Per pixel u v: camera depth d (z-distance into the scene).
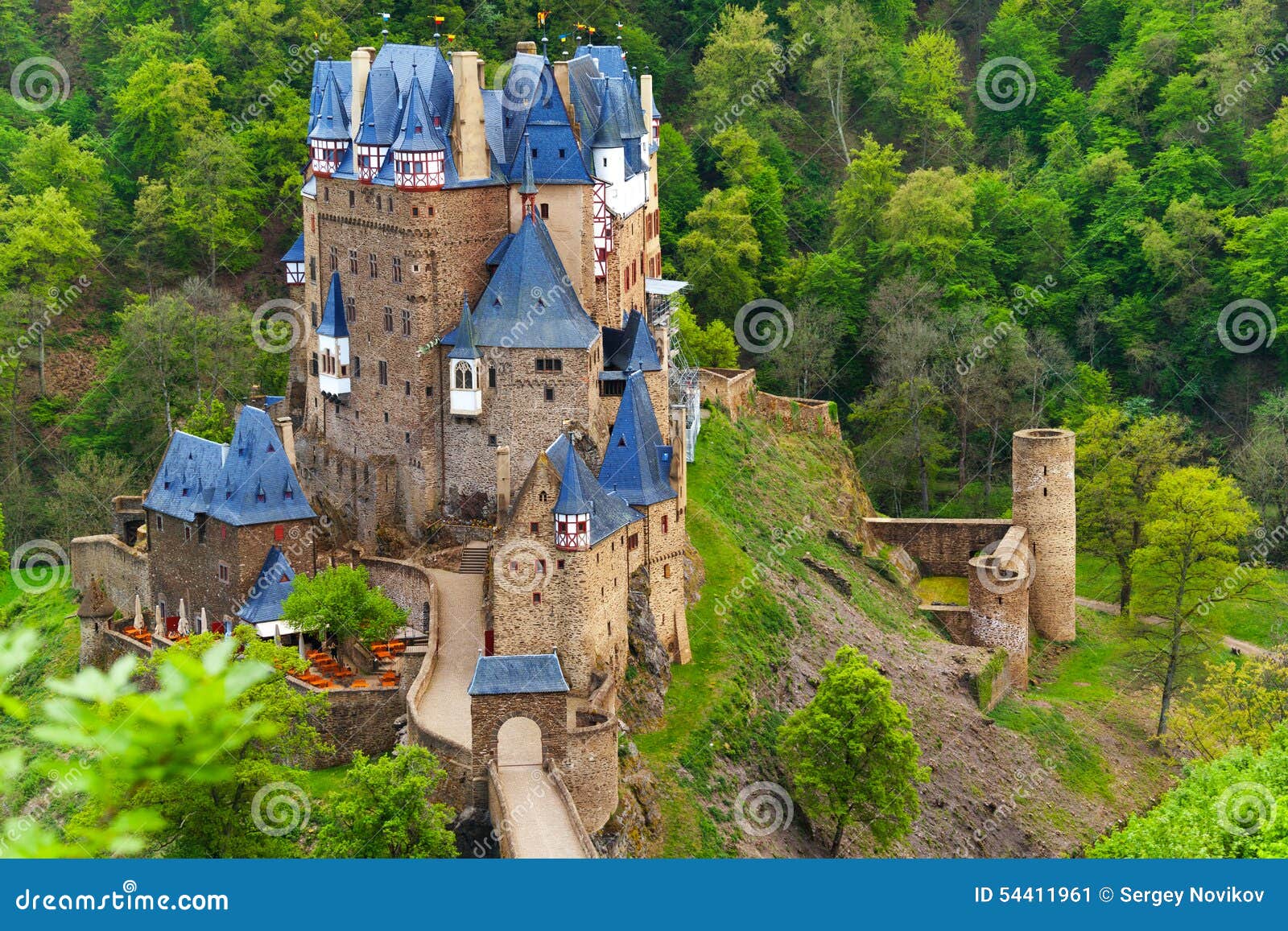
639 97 184.12
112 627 160.75
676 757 138.62
